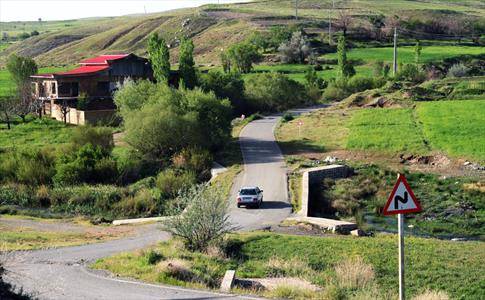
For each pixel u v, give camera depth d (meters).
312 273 23.62
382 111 79.00
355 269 23.00
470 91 88.88
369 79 108.31
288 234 32.97
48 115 87.50
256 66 144.62
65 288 19.50
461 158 54.50
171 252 25.34
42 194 46.88
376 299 19.14
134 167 53.81
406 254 26.56
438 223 40.94
